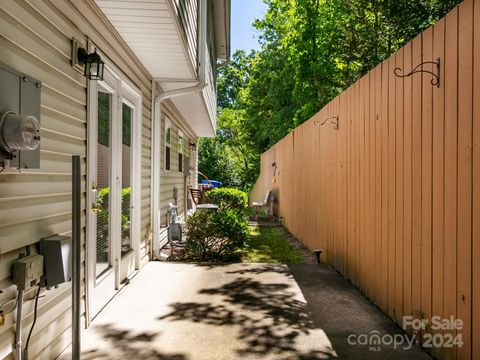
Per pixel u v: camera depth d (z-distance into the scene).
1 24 2.04
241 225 6.43
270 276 5.11
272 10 13.27
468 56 2.38
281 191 11.11
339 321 3.48
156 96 6.23
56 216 2.68
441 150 2.67
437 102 2.74
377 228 3.86
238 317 3.58
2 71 1.90
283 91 17.89
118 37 4.14
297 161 8.48
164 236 7.32
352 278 4.68
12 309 2.18
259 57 20.27
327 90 10.24
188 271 5.38
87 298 3.31
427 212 2.86
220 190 13.76
